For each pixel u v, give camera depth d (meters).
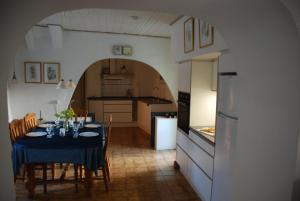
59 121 4.07
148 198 3.06
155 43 5.23
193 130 3.26
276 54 1.36
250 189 1.64
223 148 2.38
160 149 5.10
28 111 4.78
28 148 2.77
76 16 3.73
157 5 1.43
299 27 1.17
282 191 1.43
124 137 6.13
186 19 3.41
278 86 1.38
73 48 4.83
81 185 3.36
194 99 3.41
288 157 1.37
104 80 7.72
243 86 1.67
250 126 1.62
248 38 1.51
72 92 4.89
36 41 4.64
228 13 1.45
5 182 1.33
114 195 3.12
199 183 3.07
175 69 5.36
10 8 1.23
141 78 7.83
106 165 3.32
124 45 5.07
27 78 4.71
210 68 3.41
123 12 3.47
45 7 1.33
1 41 1.24
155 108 6.13
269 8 1.23
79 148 2.84
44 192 3.15
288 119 1.35
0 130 1.29
